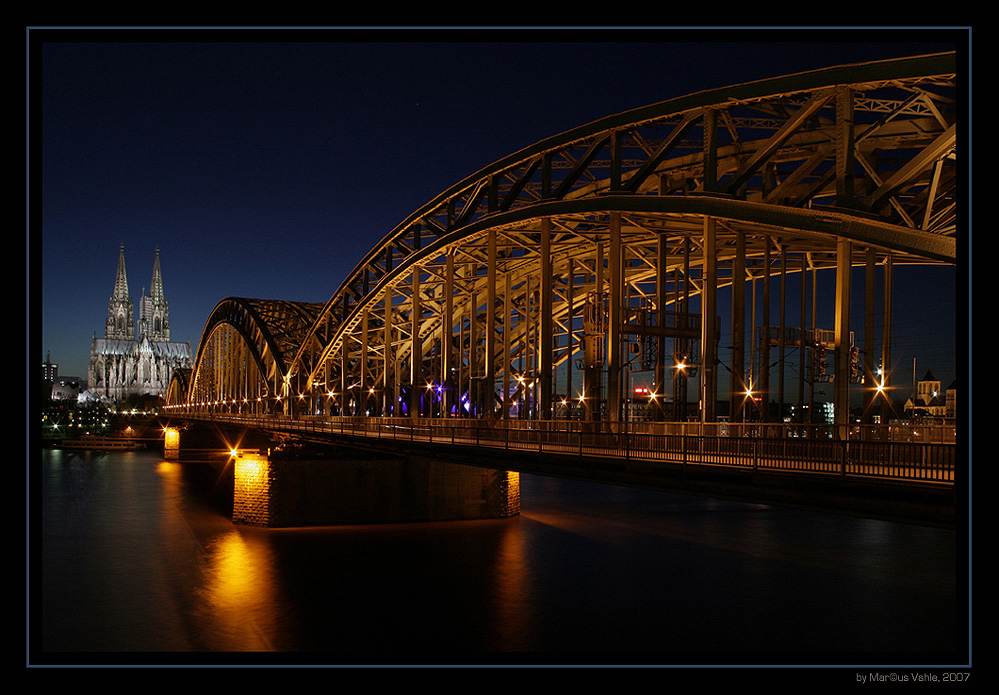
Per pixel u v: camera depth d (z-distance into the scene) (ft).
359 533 176.86
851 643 99.66
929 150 93.50
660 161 129.80
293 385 346.74
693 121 123.34
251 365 417.90
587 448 102.06
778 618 111.14
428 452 125.70
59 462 428.56
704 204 117.08
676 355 146.51
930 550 162.30
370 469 190.08
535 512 213.25
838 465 69.15
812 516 209.77
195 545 164.04
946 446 58.49
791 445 71.92
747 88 112.06
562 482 307.37
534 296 245.65
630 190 133.18
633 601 120.57
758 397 135.44
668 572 140.05
